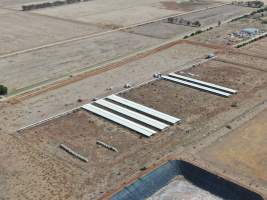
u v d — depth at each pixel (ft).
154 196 144.05
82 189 144.36
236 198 142.10
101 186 145.79
